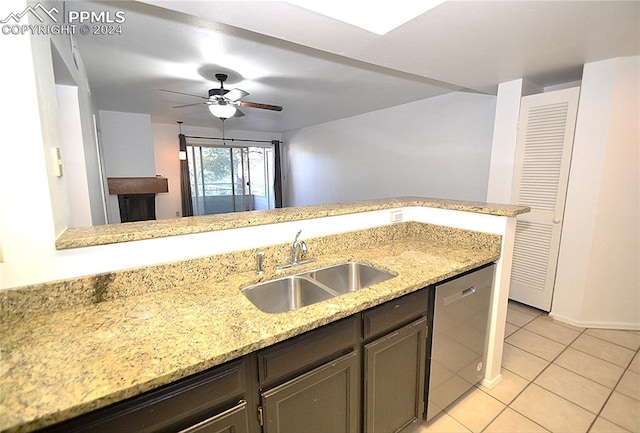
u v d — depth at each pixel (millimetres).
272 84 3506
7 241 1008
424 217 2176
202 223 1398
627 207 2420
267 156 8273
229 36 2225
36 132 1003
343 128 5918
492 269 1787
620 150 2369
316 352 1086
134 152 5223
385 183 5137
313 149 6910
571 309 2686
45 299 1063
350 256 1789
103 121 4961
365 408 1296
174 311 1096
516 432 1592
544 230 2830
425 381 1560
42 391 697
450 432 1595
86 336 929
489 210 1785
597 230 2502
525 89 2885
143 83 3426
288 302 1547
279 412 1019
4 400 670
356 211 1883
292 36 1851
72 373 759
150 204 5500
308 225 1734
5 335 932
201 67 2920
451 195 4105
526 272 3002
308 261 1680
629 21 1704
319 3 1536
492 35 1880
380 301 1238
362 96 4121
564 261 2697
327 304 1155
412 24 1719
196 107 4805
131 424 758
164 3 1441
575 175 2572
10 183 989
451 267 1560
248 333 952
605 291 2566
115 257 1191
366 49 2090
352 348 1210
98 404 688
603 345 2352
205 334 945
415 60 2320
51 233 1063
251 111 5121
